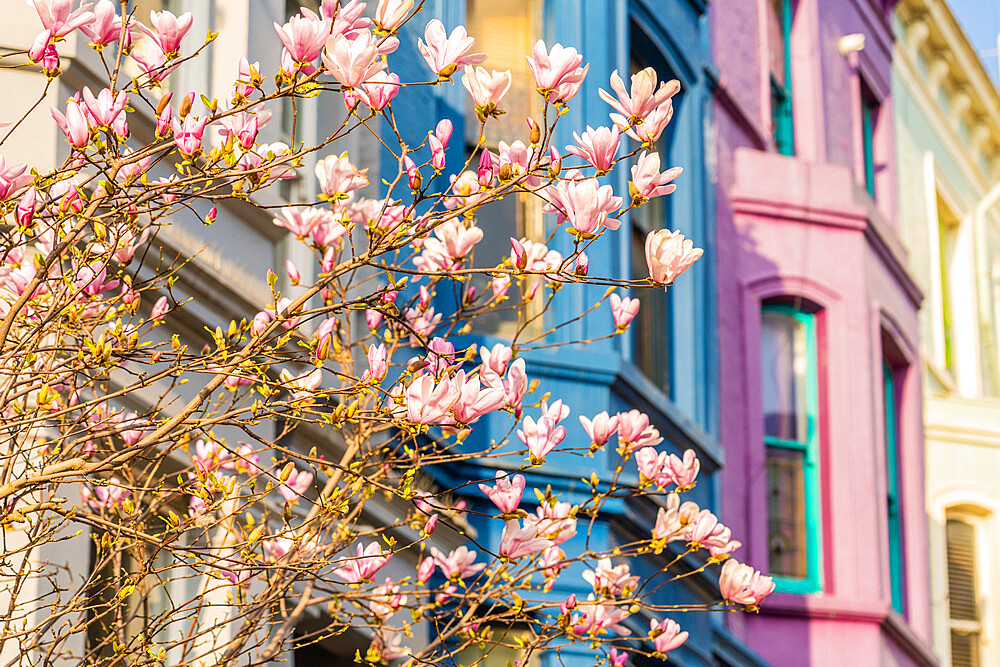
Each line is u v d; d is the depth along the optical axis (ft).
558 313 31.45
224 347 14.71
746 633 42.01
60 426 16.84
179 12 23.89
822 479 45.60
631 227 36.76
